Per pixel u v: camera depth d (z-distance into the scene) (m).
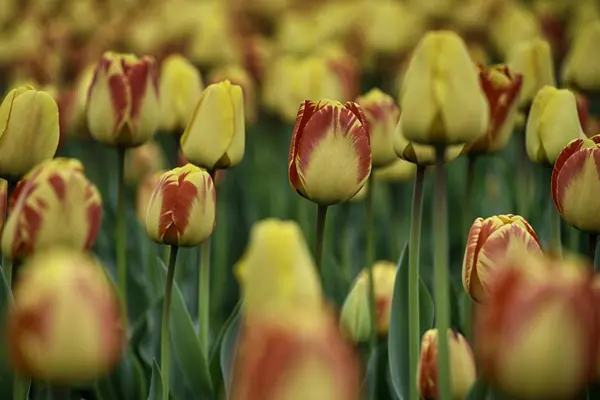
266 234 1.34
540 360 1.33
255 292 1.34
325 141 1.55
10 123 1.59
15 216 1.50
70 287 1.33
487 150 1.77
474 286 1.52
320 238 1.59
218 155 1.68
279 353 1.21
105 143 1.74
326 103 1.56
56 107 1.60
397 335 1.64
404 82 1.48
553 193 1.57
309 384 1.21
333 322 1.26
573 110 1.70
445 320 1.49
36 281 1.33
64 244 1.51
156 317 1.76
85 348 1.33
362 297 1.72
